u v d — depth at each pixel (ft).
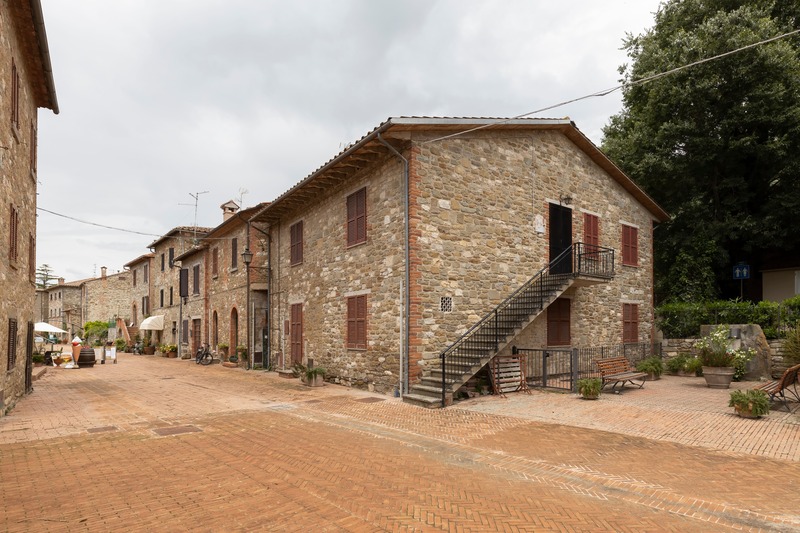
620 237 55.83
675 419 28.37
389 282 38.45
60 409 33.45
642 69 67.36
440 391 33.42
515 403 33.99
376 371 39.78
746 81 56.95
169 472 19.08
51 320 176.24
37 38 32.37
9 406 31.96
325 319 48.19
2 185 27.58
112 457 21.24
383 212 39.63
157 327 105.40
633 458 21.18
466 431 26.30
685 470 19.44
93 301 147.23
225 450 22.40
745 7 57.72
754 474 18.83
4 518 14.64
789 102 56.95
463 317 38.83
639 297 58.13
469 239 39.81
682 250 63.26
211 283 82.33
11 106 29.86
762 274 69.15
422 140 37.37
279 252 60.70
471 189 40.40
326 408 33.32
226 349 73.36
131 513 15.01
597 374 49.03
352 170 43.70
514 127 43.39
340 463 20.36
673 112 63.57
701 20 64.23
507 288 42.22
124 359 91.76
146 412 32.19
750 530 13.91
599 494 16.87
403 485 17.67
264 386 45.70
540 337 45.19
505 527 14.07
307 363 51.06
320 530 13.78
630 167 67.62
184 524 14.19
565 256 47.88
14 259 31.76
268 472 19.04
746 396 28.81
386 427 27.37
